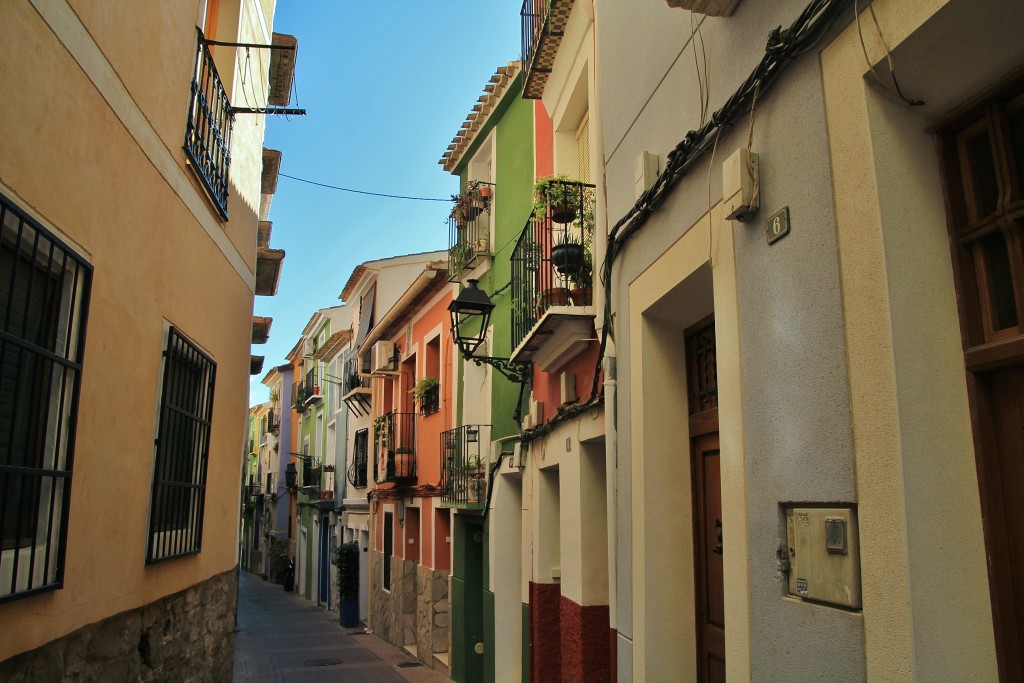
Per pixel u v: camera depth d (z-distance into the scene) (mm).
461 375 12508
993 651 2221
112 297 4387
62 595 3766
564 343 6910
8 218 3221
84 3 3908
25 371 3473
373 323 19797
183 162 5680
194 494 6176
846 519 2502
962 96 2424
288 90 10398
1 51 3096
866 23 2484
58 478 3719
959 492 2283
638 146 4957
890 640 2252
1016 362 2203
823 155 2715
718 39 3682
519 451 9305
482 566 12062
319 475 29734
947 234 2457
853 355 2506
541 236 7547
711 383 4414
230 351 7395
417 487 14953
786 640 2816
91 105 4023
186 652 5934
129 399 4684
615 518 5348
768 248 3062
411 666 13977
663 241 4348
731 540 3277
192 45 5816
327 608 26578
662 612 4449
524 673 8844
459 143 12805
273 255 11297
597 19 6078
